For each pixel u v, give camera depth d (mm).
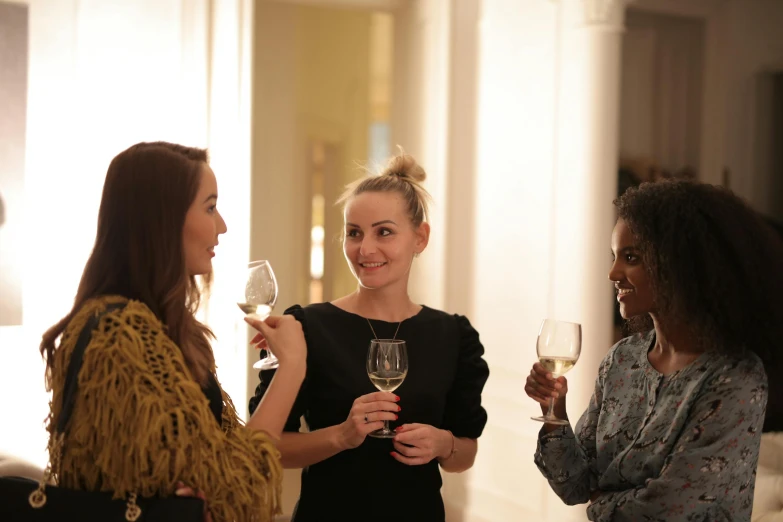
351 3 4734
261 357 1969
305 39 6781
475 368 1942
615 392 1666
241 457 1398
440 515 1855
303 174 6953
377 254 1855
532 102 4043
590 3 3654
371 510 1765
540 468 1738
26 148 3932
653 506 1428
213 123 4309
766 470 3020
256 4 5383
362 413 1633
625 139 4648
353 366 1816
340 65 7117
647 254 1522
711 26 4492
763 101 4566
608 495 1550
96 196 4094
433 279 4539
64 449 1392
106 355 1316
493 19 4328
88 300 1431
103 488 1351
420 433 1712
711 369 1471
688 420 1471
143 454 1284
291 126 5555
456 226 4484
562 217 3834
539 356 1774
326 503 1774
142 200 1459
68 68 4020
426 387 1853
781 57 4590
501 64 4273
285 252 5578
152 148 1500
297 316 1843
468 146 4504
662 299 1504
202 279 1666
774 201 4613
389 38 7441
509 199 4195
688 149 4691
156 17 4191
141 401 1297
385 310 1920
